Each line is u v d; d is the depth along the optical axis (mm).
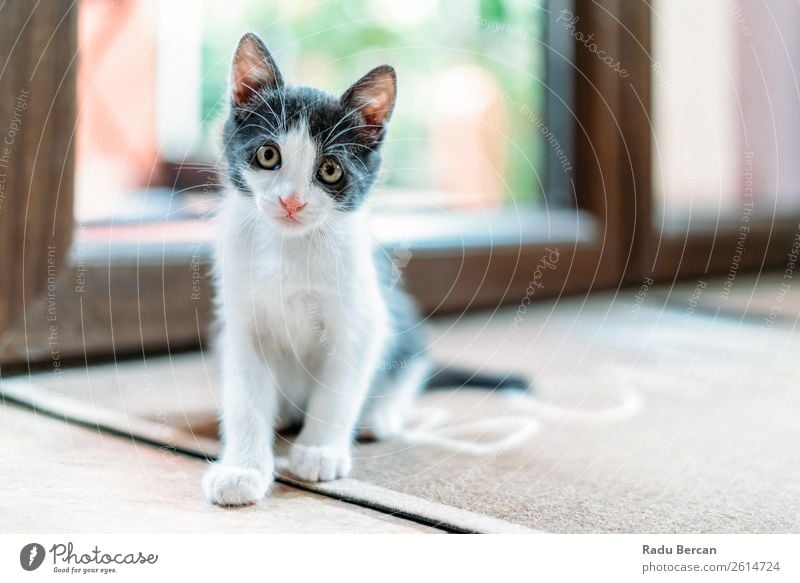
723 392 895
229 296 750
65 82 896
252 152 746
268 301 748
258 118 750
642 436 791
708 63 1646
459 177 1391
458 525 657
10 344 884
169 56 1219
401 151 1358
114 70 1129
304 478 708
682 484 713
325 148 745
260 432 724
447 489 702
